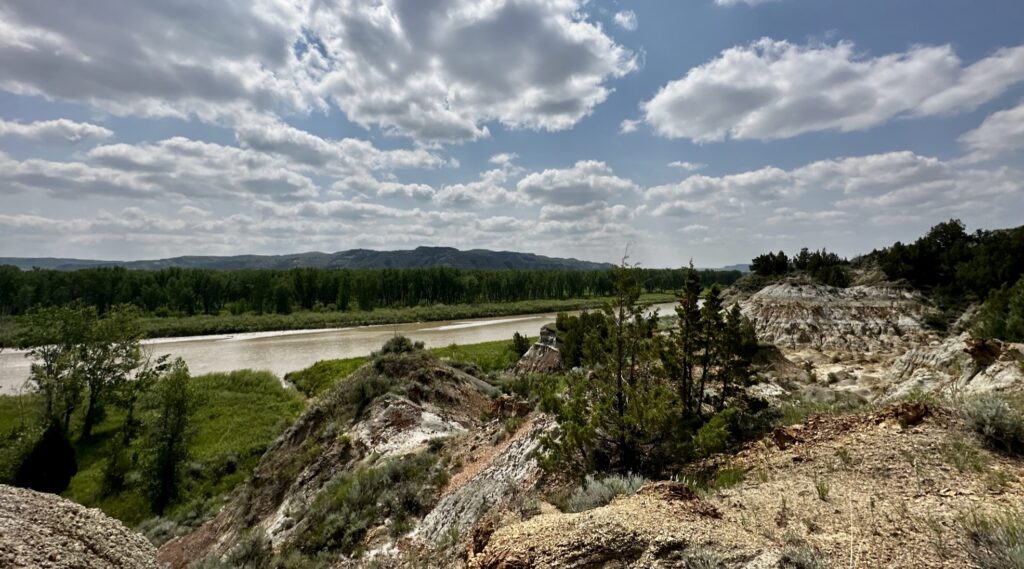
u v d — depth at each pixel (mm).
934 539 5070
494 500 10891
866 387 19781
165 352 59312
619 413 10570
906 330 37406
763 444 9555
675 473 9289
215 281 104375
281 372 48812
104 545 10469
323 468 18938
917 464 7113
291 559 12305
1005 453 7137
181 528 21625
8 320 71000
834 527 5641
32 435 26859
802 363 28172
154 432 26578
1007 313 18906
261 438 31375
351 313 98188
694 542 4828
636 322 11961
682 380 13062
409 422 20859
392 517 12734
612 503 6309
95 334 34750
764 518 6086
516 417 16531
